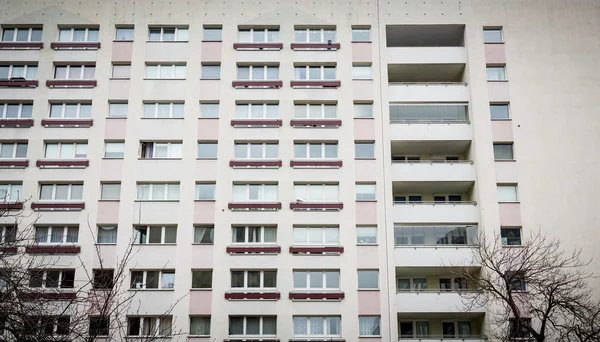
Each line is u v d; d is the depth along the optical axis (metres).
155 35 41.69
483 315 36.66
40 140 39.28
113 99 40.06
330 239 38.09
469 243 37.59
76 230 37.94
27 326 19.92
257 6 42.03
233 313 36.19
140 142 39.34
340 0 42.16
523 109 39.84
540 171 38.62
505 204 38.00
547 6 41.97
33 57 40.84
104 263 36.94
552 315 31.58
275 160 38.97
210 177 38.62
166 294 36.47
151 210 37.97
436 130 39.78
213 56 41.00
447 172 38.94
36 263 36.41
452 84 40.88
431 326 38.06
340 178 38.75
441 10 41.84
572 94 40.16
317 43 41.31
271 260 37.16
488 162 38.78
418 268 37.47
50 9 41.66
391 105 40.53
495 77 40.81
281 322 36.06
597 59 40.91
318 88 40.56
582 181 38.47
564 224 37.66
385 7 42.00
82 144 39.62
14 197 38.31
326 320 36.44
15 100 40.06
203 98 40.12
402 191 40.69
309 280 37.22
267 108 40.47
